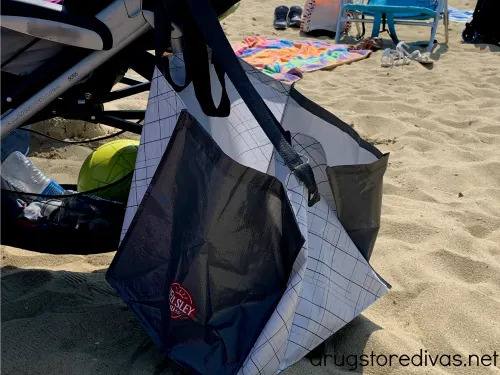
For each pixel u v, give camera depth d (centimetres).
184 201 110
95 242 141
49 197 134
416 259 168
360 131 281
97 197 140
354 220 130
